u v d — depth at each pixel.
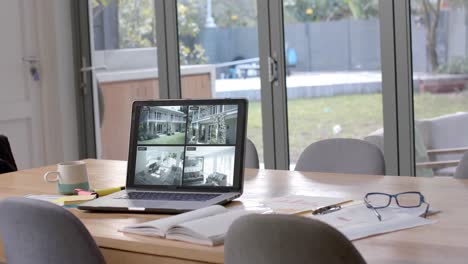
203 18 5.13
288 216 1.56
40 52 5.81
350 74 4.54
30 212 2.03
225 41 5.03
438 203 2.27
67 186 2.73
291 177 2.91
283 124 4.81
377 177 2.79
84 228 1.98
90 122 5.84
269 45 4.80
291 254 1.55
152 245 1.96
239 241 1.62
